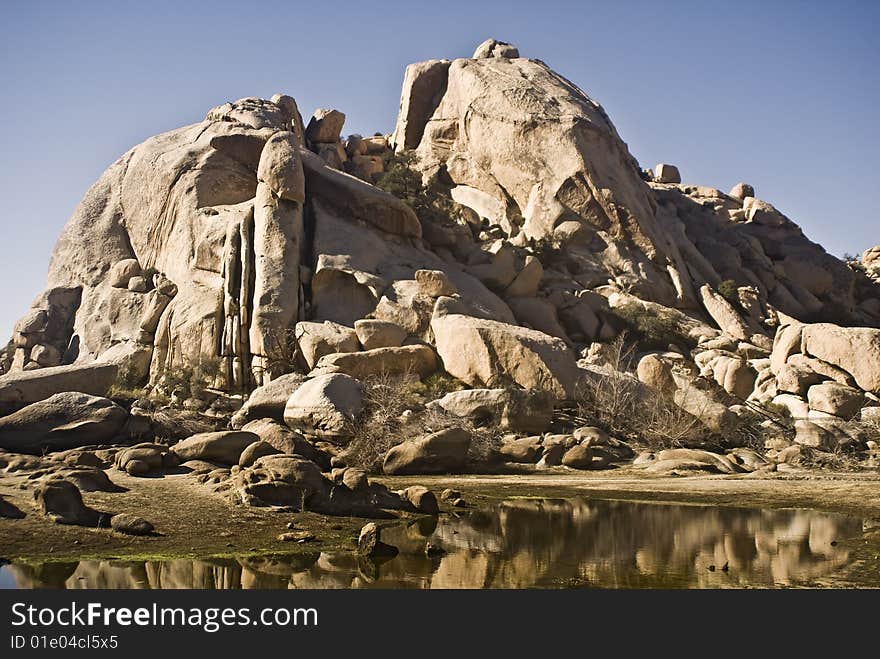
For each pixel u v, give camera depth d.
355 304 38.22
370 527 13.91
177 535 14.47
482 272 43.41
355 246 40.69
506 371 32.53
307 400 26.73
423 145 58.09
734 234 56.72
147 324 41.47
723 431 30.27
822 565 13.48
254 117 51.03
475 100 55.06
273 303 36.59
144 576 12.19
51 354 47.16
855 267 61.16
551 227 49.59
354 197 42.78
